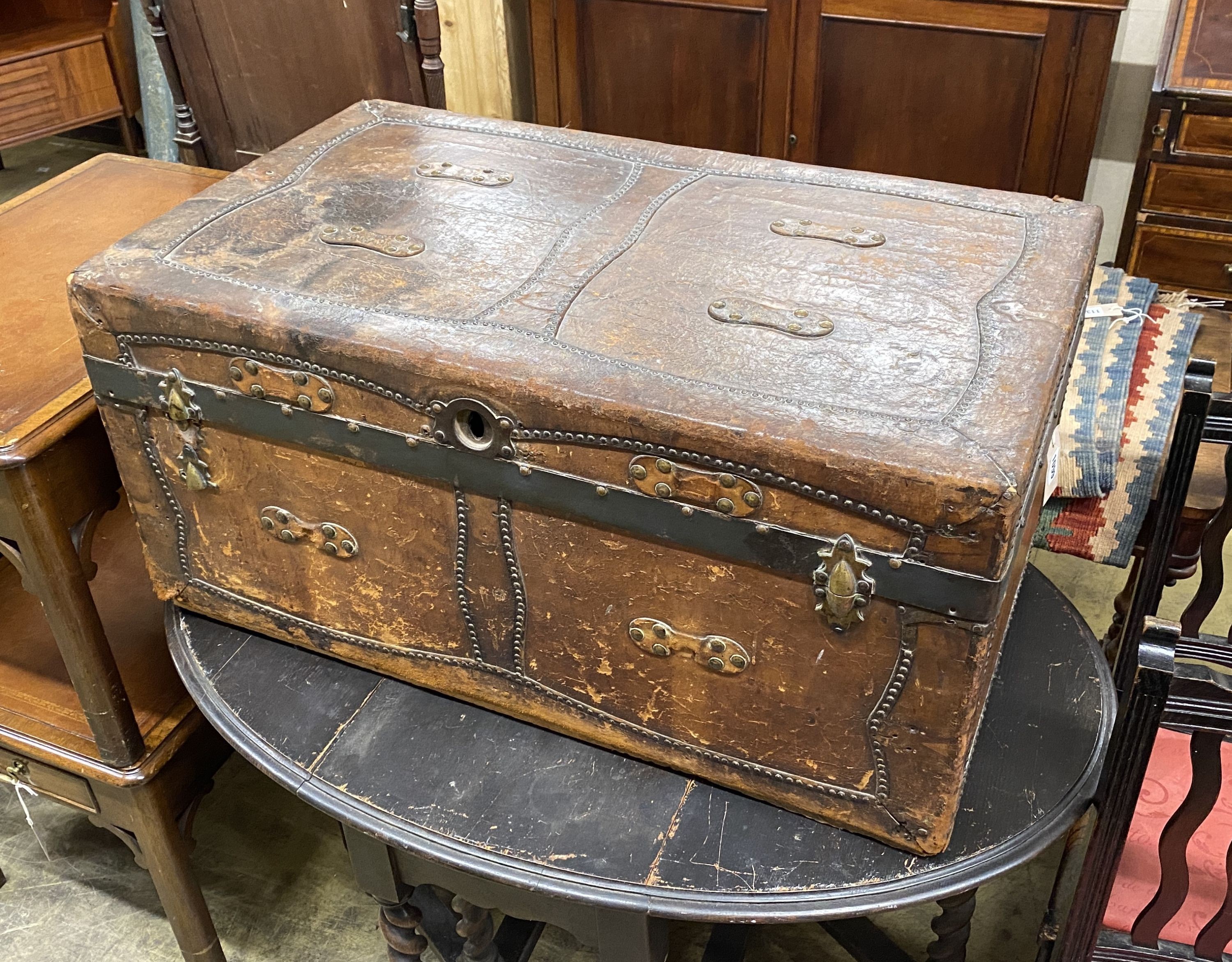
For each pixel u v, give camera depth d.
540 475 0.92
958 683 0.84
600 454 0.88
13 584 1.57
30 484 1.06
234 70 1.74
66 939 1.55
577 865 0.94
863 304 0.99
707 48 2.25
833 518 0.82
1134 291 1.62
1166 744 1.24
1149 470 1.34
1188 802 0.88
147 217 1.47
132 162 1.62
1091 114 2.03
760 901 0.91
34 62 2.84
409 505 1.00
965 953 1.30
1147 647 0.81
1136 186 2.03
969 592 0.80
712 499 0.85
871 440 0.81
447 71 2.55
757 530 0.85
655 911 0.91
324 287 1.02
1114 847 0.92
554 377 0.88
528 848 0.96
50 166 3.42
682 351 0.93
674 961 1.51
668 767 1.03
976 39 2.03
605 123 2.45
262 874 1.63
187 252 1.07
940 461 0.78
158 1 1.71
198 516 1.13
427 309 0.98
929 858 0.94
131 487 1.14
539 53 2.40
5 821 1.71
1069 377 1.31
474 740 1.07
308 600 1.12
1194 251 2.04
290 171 1.25
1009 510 0.76
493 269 1.05
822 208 1.17
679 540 0.89
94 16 3.04
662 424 0.84
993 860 0.94
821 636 0.87
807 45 2.16
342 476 1.01
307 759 1.05
